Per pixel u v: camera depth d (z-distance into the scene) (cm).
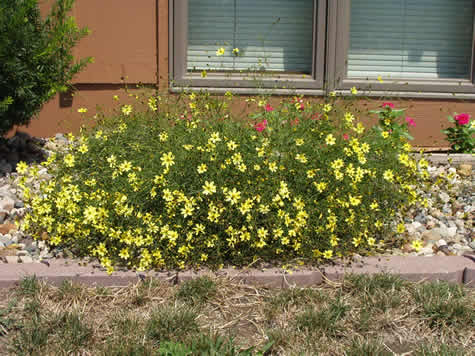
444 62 667
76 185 358
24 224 348
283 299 286
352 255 333
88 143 398
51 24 498
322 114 418
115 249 319
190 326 259
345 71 632
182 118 421
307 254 329
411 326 269
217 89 613
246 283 308
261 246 309
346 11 612
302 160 337
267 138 366
